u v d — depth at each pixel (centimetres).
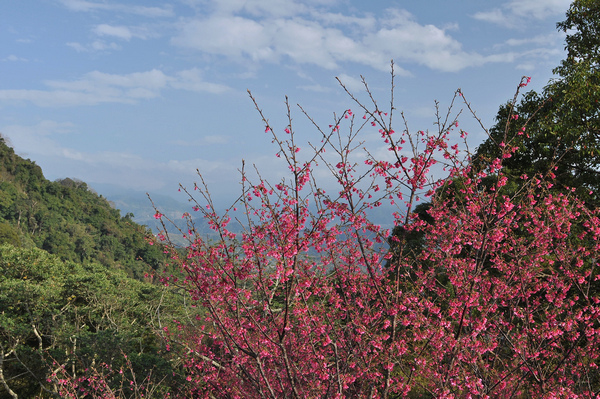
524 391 676
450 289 693
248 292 577
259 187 533
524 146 1460
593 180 1442
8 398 1548
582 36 1598
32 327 1772
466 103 587
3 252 2328
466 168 609
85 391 1199
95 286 2073
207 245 570
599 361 712
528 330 611
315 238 577
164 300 1989
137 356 1338
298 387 682
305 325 597
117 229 11188
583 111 1473
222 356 900
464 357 566
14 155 11338
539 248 691
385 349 569
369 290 691
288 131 527
